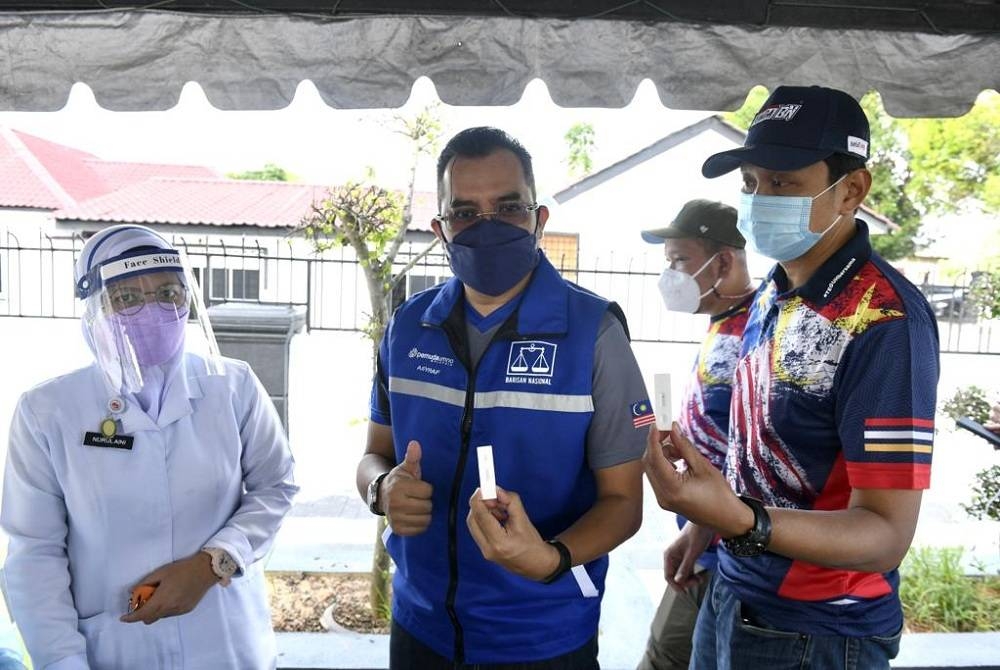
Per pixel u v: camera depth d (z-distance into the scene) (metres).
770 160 1.83
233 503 2.17
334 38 2.84
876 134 27.56
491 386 1.86
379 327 4.08
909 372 1.63
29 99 2.84
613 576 4.74
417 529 1.79
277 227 15.91
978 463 8.05
